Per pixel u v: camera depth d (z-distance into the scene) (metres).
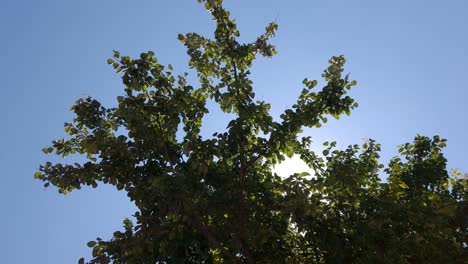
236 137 8.55
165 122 8.75
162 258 8.06
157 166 8.59
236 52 8.87
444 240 8.70
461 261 8.46
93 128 8.74
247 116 8.41
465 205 9.34
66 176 8.27
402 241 7.37
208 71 9.27
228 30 9.03
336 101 8.70
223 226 8.22
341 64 9.03
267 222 8.28
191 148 8.25
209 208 7.94
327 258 7.92
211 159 8.45
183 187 7.36
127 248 7.45
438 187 10.55
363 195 7.91
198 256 8.54
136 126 8.38
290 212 7.16
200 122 9.12
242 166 8.64
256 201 8.37
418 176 10.03
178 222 7.67
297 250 8.41
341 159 8.75
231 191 8.48
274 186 7.40
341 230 7.60
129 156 8.19
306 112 8.58
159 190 7.52
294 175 7.24
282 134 8.59
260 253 8.08
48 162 8.32
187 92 8.87
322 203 7.41
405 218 7.44
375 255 7.24
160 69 8.96
